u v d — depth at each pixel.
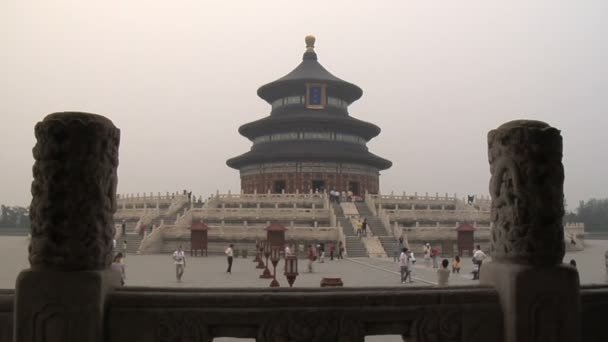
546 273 7.89
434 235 64.56
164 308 7.52
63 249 7.03
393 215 71.44
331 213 68.19
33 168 7.30
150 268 43.03
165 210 77.75
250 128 101.31
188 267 44.56
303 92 101.88
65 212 7.07
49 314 6.96
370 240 62.00
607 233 140.38
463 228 62.62
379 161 99.12
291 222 64.75
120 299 7.48
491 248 8.66
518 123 8.15
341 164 96.06
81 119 7.18
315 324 7.67
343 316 7.75
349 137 101.06
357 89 103.69
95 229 7.21
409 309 7.91
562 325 7.86
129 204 82.69
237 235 64.44
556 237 8.03
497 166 8.41
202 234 62.06
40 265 7.09
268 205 75.75
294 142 97.75
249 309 7.60
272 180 96.31
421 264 50.41
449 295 8.04
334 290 7.88
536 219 7.96
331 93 103.25
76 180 7.11
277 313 7.63
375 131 104.44
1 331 7.73
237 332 7.71
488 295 8.13
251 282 32.78
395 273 39.16
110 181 7.56
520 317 7.79
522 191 8.00
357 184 97.56
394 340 16.19
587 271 39.94
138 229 68.38
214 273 39.00
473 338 8.00
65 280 6.98
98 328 7.06
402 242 53.88
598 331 8.77
